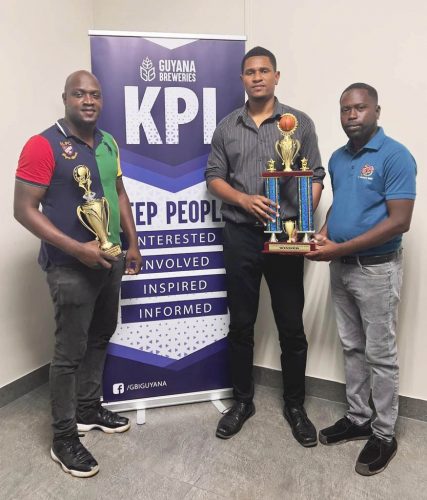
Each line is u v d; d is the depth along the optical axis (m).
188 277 2.12
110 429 1.99
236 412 2.03
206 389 2.24
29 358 2.37
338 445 1.90
